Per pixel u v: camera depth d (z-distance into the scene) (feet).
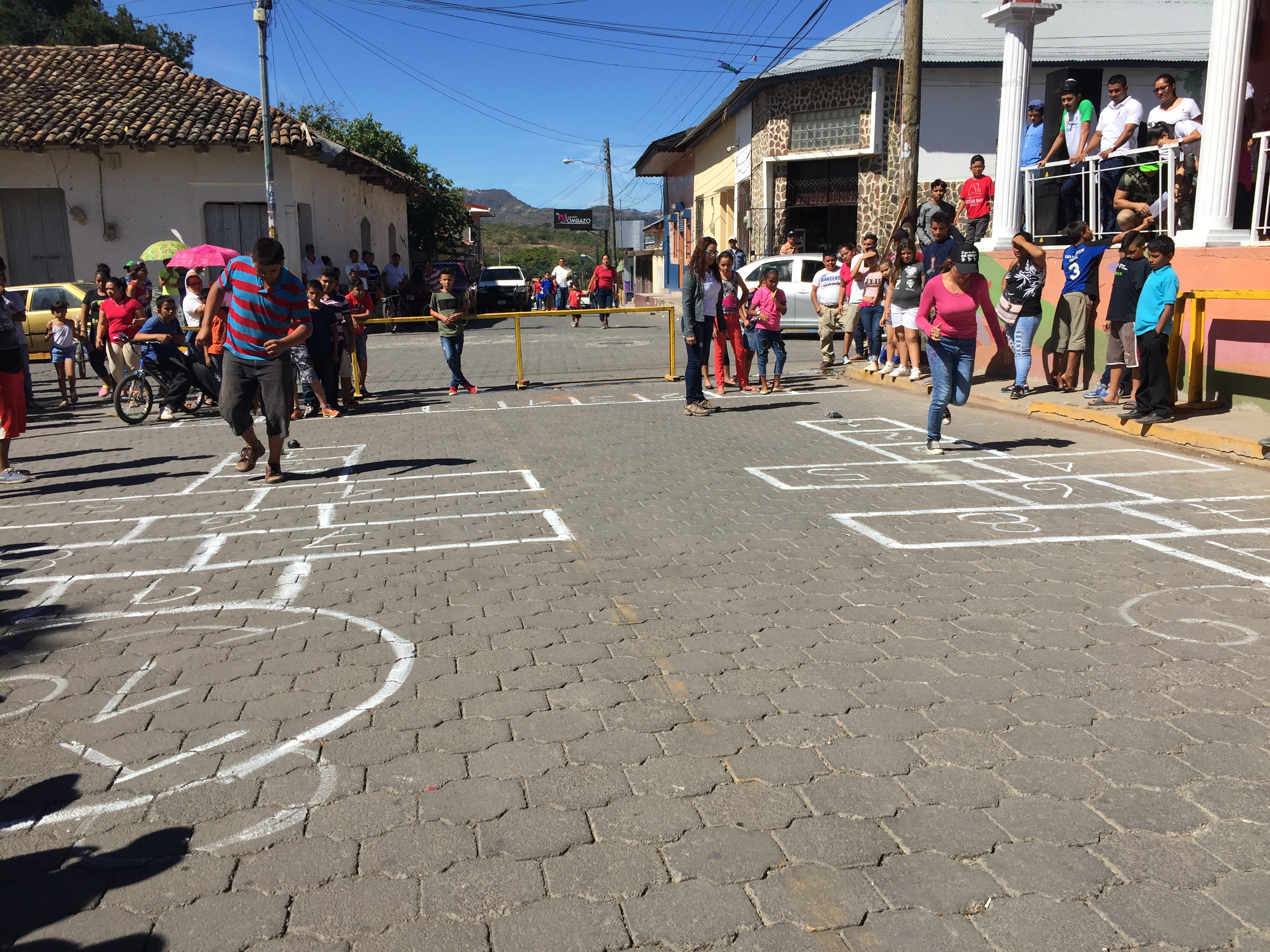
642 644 14.49
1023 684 12.91
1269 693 12.59
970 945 8.07
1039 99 72.18
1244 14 30.14
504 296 111.75
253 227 74.13
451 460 29.19
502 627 15.28
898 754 11.12
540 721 12.10
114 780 10.89
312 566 18.76
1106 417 30.63
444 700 12.73
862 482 25.05
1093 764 10.85
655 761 11.07
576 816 10.02
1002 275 40.45
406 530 21.22
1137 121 34.40
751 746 11.37
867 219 73.61
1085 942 8.08
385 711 12.43
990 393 37.22
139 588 17.67
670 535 20.42
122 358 41.91
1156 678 13.05
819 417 35.63
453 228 140.67
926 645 14.28
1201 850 9.27
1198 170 31.94
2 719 12.45
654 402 40.70
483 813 10.09
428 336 78.43
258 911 8.63
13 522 23.02
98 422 39.68
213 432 36.04
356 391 43.88
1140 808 9.98
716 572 17.81
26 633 15.51
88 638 15.23
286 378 25.94
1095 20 78.02
